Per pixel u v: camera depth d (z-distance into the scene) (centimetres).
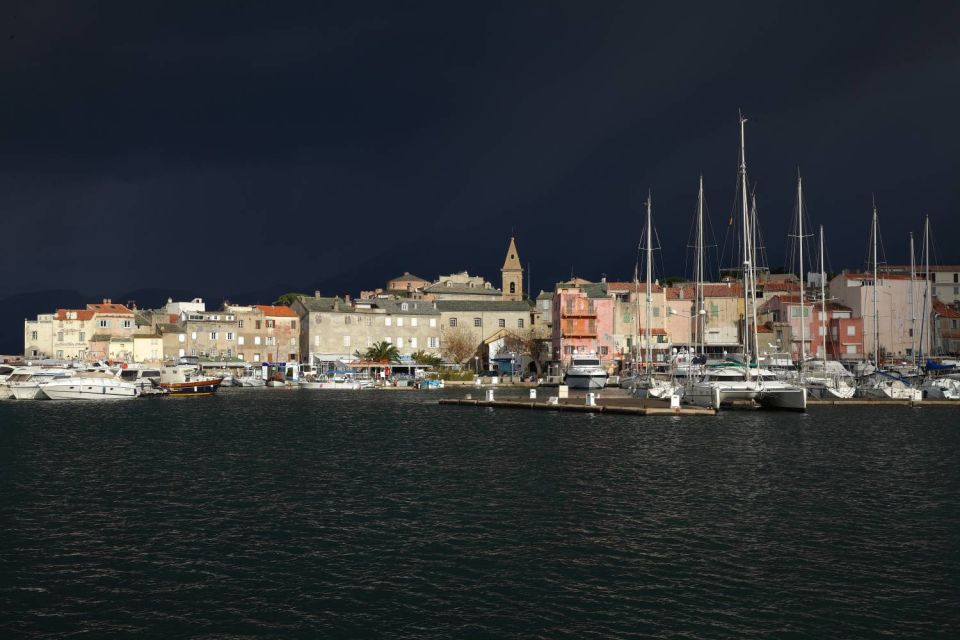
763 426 6606
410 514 3338
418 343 16575
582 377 11731
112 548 2858
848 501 3556
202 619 2220
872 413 7800
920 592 2400
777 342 13912
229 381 14325
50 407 9206
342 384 13875
